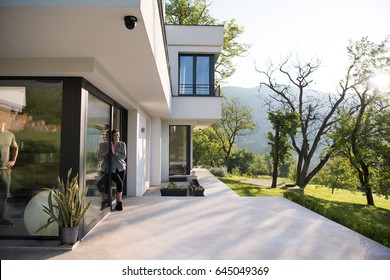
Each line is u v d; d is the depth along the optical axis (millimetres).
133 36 3121
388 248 3916
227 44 21953
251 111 27250
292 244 4059
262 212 6090
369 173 15180
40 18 2660
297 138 19031
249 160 33281
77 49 3566
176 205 6719
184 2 20750
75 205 3906
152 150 11320
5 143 4117
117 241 4137
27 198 4078
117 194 6125
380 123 14281
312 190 20500
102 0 2439
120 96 5875
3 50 3611
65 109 4125
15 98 4145
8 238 4043
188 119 12125
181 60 11875
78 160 4090
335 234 4551
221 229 4789
